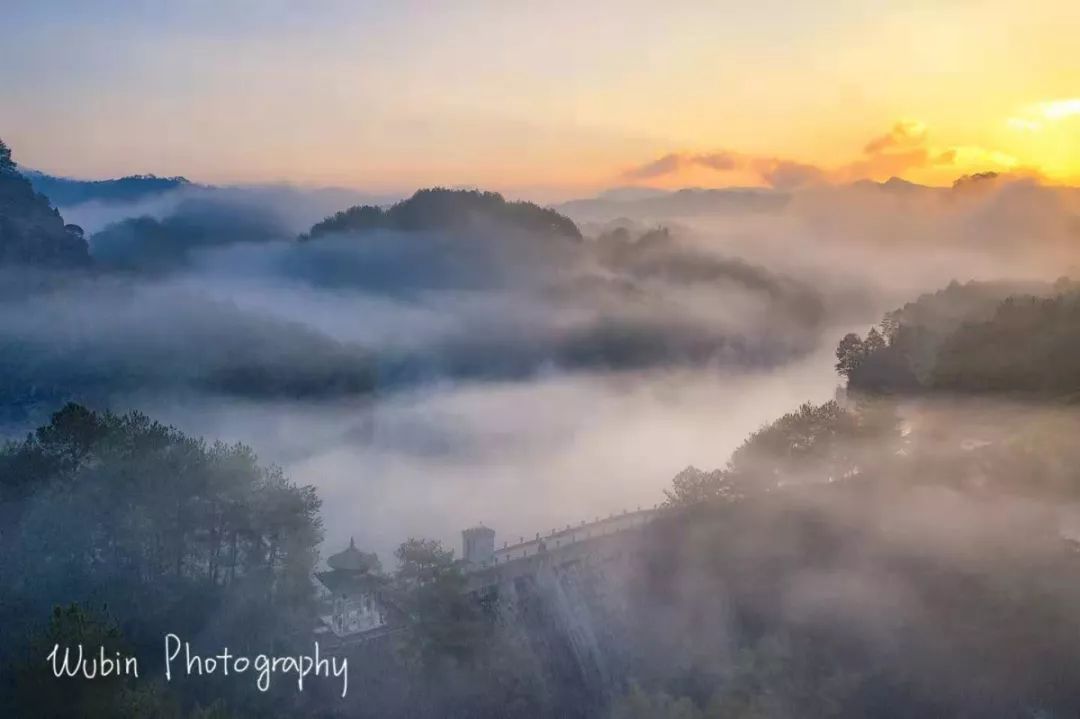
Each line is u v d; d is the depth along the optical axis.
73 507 117.25
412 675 113.62
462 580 123.44
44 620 103.38
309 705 105.81
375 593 125.25
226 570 122.31
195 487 122.31
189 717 90.94
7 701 82.75
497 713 116.19
